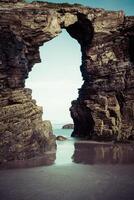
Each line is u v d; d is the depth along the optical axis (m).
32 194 20.98
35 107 40.84
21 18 45.62
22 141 35.06
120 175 27.06
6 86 37.72
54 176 26.47
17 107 36.03
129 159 35.75
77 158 36.47
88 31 59.97
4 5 46.16
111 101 57.34
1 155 32.38
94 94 58.88
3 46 37.72
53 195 20.78
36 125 39.12
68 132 81.81
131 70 57.88
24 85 42.19
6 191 21.69
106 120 56.47
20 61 40.50
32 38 48.19
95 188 22.62
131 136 55.06
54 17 50.69
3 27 38.78
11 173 27.52
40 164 32.16
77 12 55.75
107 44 59.53
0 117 33.25
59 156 37.78
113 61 58.59
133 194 21.16
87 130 62.09
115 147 47.12
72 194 21.08
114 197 20.42
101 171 28.80
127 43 59.66
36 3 51.53
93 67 59.34
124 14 60.56
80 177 26.19
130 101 56.88
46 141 41.53
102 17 58.41
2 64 37.09
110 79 58.09
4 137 32.88
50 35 50.53
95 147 47.09
